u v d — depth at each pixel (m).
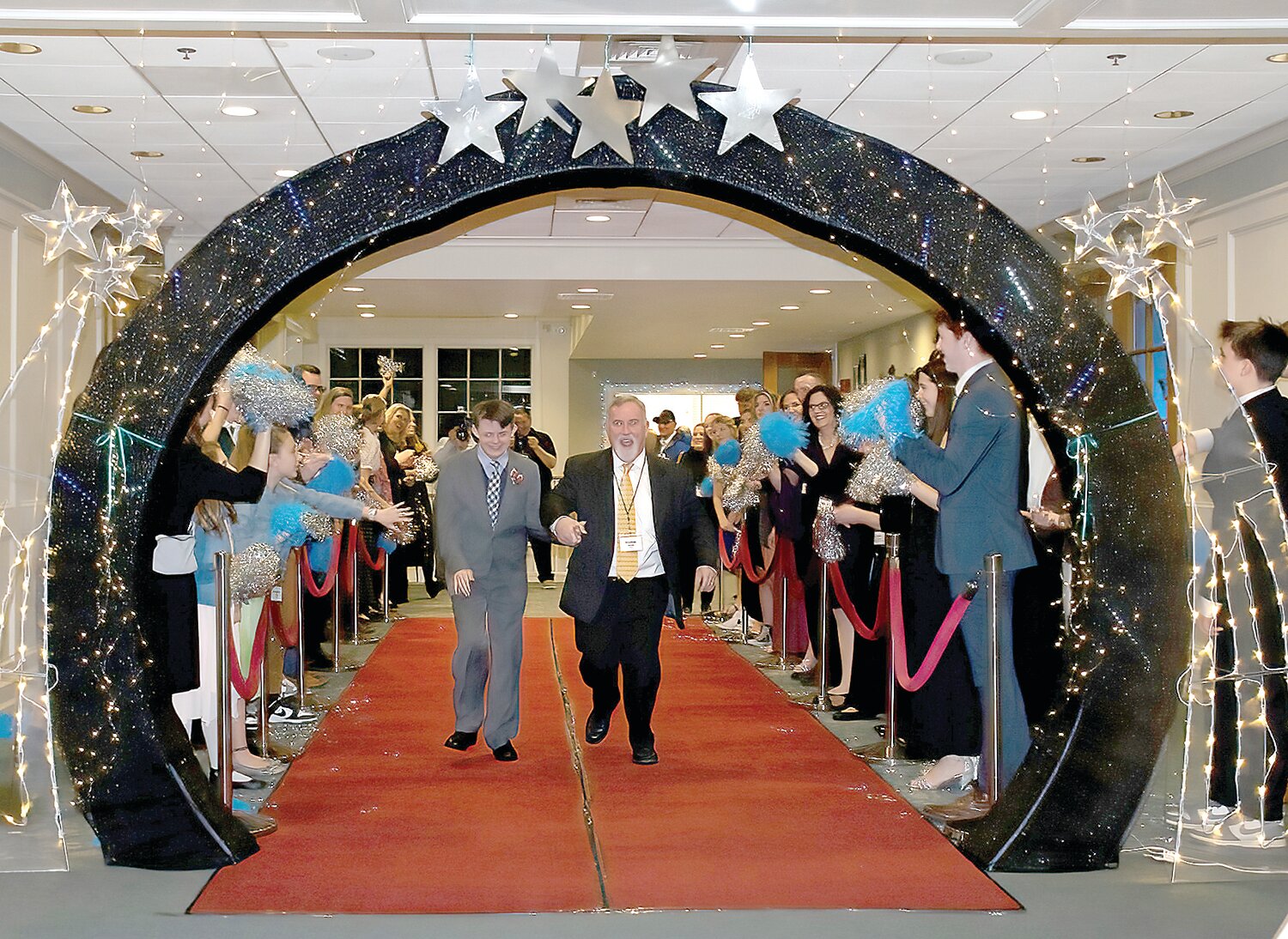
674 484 5.49
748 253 11.87
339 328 17.34
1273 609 4.41
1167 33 4.66
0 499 6.56
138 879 3.95
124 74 6.30
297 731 6.20
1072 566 4.43
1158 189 4.33
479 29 4.39
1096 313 4.30
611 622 5.47
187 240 9.99
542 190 4.34
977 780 4.88
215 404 4.79
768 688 7.32
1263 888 3.91
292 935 3.45
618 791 5.00
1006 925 3.55
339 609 8.55
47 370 7.20
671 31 4.39
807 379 7.04
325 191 4.18
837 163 4.27
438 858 4.12
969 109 7.19
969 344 4.73
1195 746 4.69
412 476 11.35
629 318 15.20
